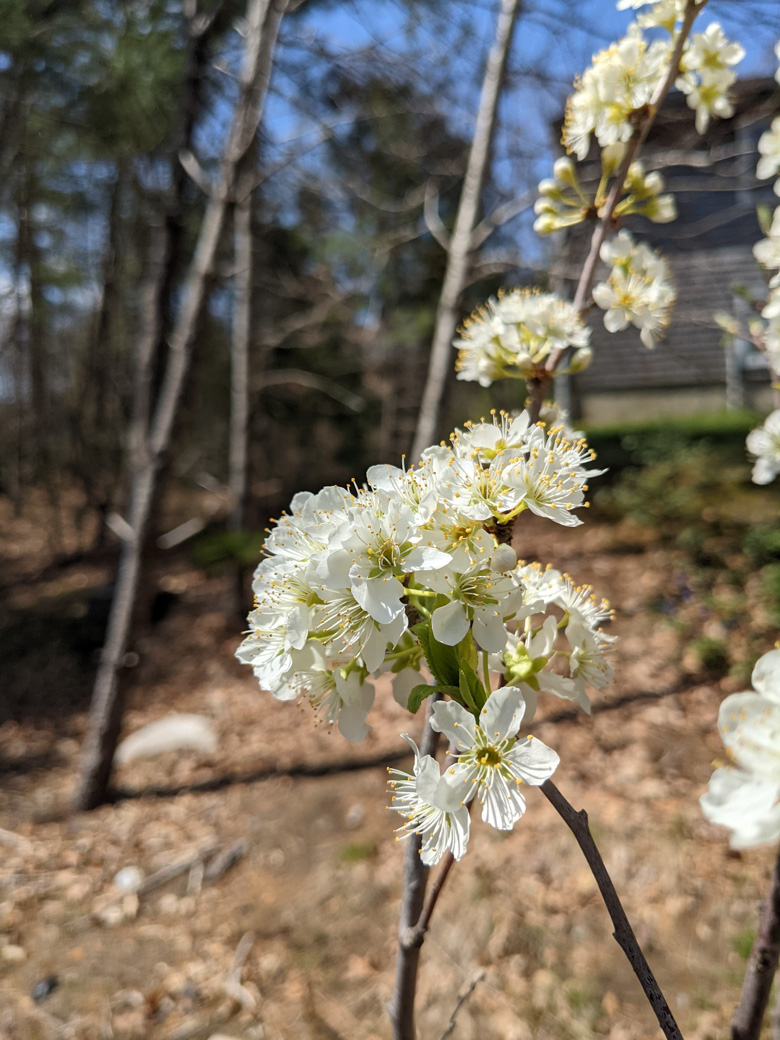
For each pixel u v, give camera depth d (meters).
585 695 1.01
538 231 1.57
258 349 8.66
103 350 10.66
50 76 5.31
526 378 1.40
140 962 3.09
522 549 7.04
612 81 1.44
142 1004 2.87
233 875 3.61
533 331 1.38
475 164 4.29
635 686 4.71
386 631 0.92
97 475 10.91
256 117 4.18
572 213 1.55
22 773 4.79
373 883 3.38
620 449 8.38
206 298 4.29
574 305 1.46
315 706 1.07
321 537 1.02
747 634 4.96
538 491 0.96
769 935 1.01
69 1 4.77
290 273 10.23
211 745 4.88
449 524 0.94
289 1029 2.71
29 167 7.39
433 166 6.61
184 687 5.82
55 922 3.35
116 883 3.61
